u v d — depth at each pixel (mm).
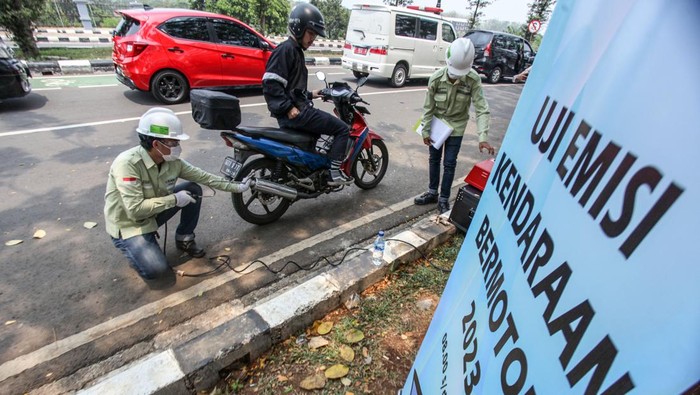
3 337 2123
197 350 1854
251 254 2971
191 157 4512
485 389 871
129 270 2689
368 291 2543
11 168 3959
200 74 6715
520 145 1067
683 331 428
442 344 1261
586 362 576
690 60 484
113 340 2156
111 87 7391
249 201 3188
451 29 10742
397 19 9359
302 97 3092
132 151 2309
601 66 720
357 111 3633
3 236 2936
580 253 648
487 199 1241
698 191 438
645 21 603
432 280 2684
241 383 1893
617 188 590
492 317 950
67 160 4227
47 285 2500
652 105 548
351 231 3369
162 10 6480
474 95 3193
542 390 664
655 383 453
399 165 4871
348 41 10008
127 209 2270
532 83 1090
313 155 3232
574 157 746
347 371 1970
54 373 1957
